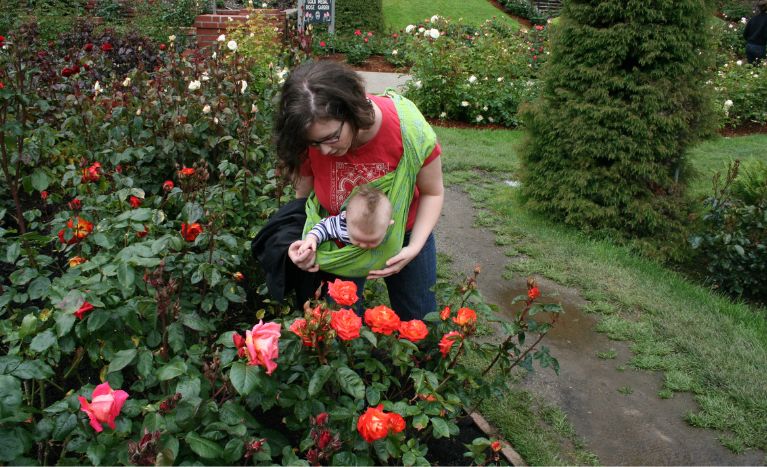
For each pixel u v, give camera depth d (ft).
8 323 6.53
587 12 15.84
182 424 5.32
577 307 12.66
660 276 14.21
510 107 29.89
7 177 9.22
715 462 8.39
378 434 5.36
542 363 7.44
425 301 8.05
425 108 30.07
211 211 8.80
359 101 5.73
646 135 15.31
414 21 62.18
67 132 12.34
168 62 15.80
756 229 13.66
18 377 5.71
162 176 12.28
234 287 8.10
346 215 6.59
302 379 6.62
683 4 14.78
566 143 16.52
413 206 7.31
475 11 66.90
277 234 7.22
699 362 10.65
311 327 5.77
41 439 5.49
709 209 14.87
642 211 15.67
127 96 13.10
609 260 14.83
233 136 12.35
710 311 12.55
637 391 9.94
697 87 15.47
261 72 21.47
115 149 11.22
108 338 6.50
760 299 13.93
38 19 33.73
